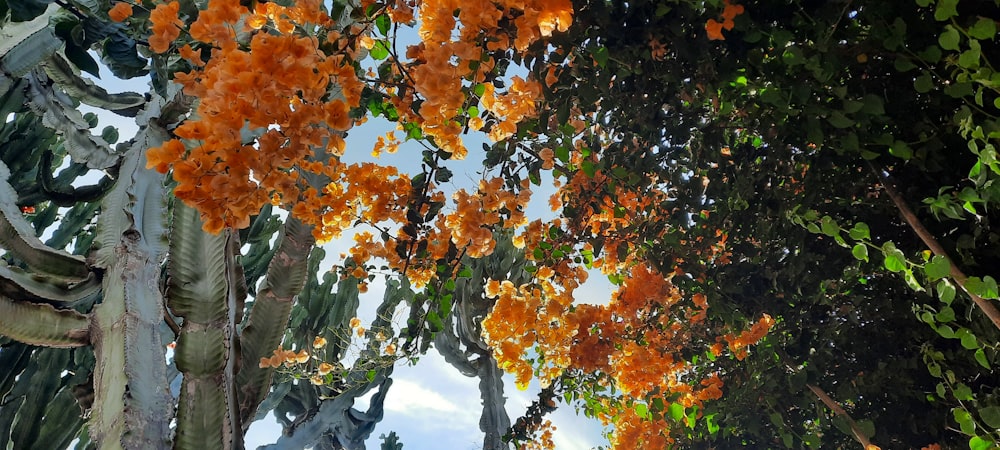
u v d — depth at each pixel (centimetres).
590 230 329
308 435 680
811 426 330
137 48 193
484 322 344
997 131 155
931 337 237
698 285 305
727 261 315
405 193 266
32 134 579
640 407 375
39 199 523
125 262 280
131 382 241
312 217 246
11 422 480
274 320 286
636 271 383
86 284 292
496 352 358
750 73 204
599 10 207
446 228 285
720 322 339
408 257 277
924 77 173
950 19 162
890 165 207
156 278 286
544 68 229
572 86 238
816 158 233
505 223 294
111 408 237
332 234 266
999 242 181
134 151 330
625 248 329
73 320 270
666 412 371
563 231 326
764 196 261
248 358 278
